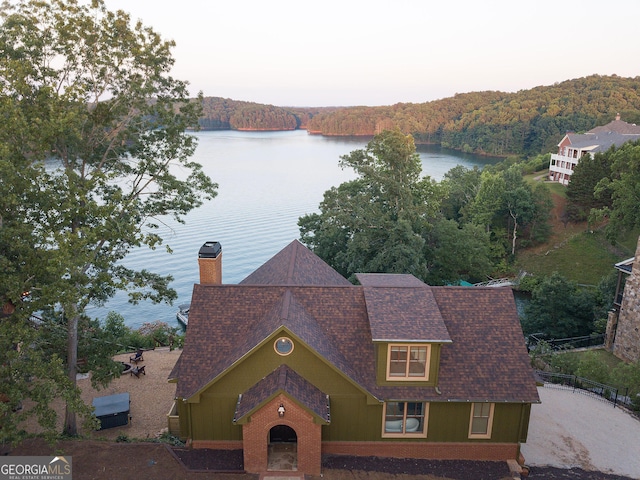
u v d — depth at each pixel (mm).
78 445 18688
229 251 66938
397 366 18562
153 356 29422
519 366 19016
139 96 20812
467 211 74062
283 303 18984
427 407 18594
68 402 15711
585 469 19094
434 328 18297
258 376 18016
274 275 24891
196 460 18094
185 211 23953
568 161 84375
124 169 22047
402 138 45969
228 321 19734
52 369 15672
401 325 18375
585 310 40750
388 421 18891
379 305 19438
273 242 70750
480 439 18984
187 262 63000
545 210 66688
